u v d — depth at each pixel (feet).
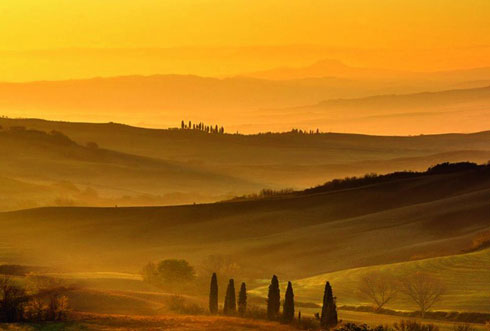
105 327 391.04
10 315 401.49
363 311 532.32
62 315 411.54
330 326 409.90
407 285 541.34
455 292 568.82
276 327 408.46
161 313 451.53
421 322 458.91
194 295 569.23
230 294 455.22
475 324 472.03
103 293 492.95
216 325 406.21
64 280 530.68
